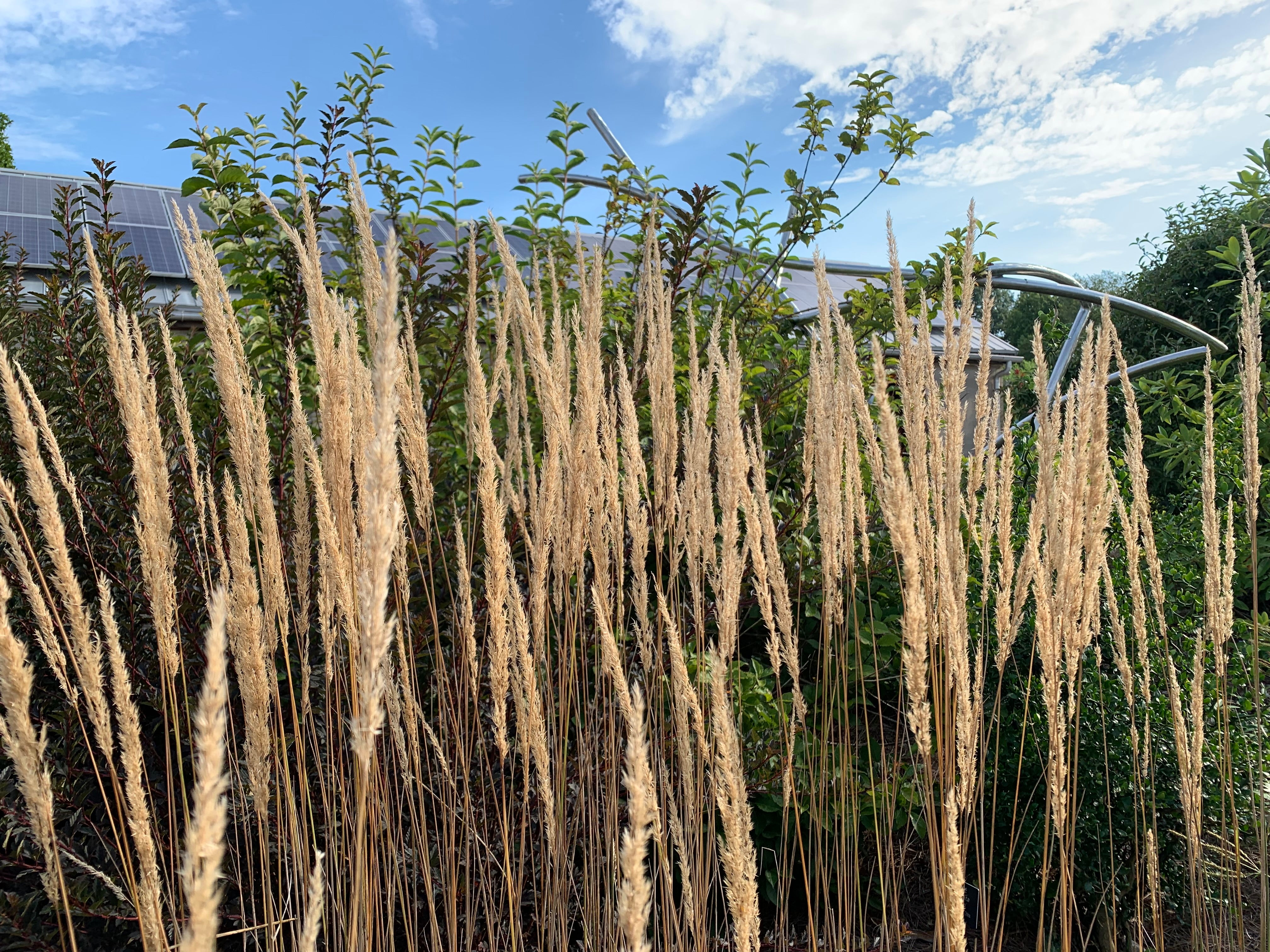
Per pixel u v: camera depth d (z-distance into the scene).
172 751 2.55
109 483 2.56
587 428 2.15
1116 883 2.77
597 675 2.34
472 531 2.68
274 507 2.59
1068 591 2.04
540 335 2.08
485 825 2.27
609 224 4.80
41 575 1.42
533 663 1.77
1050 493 2.12
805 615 3.43
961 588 2.05
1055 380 6.77
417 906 2.10
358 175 1.94
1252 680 3.04
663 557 2.99
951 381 2.08
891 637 3.27
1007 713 3.06
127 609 2.53
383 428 0.88
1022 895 2.91
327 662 1.96
